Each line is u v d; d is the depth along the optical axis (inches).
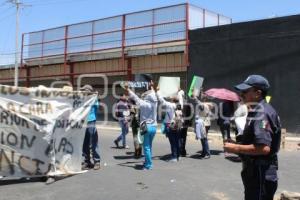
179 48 1019.9
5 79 1588.3
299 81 838.5
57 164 410.6
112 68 1182.3
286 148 671.8
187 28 1003.9
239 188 382.9
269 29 876.0
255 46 894.4
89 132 450.0
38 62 1369.3
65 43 1282.0
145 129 452.4
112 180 405.4
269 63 874.8
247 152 191.0
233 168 474.9
